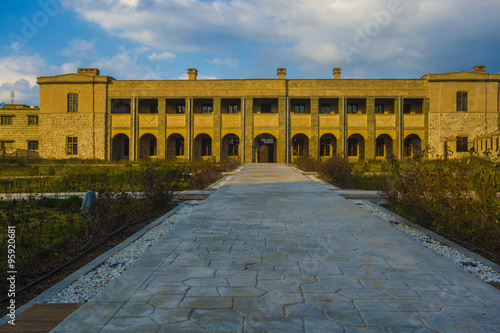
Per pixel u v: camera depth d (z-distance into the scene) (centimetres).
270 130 3200
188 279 328
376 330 233
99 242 531
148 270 353
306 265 369
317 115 3188
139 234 558
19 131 3559
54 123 3259
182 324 241
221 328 235
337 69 3291
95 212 595
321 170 1686
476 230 519
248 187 1177
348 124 3184
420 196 655
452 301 281
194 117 3228
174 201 937
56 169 2138
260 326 238
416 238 541
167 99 3309
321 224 580
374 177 1616
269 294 293
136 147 3231
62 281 356
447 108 3128
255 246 444
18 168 2250
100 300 282
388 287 309
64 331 234
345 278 331
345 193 1047
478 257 433
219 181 1523
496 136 2655
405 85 3152
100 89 3238
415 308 267
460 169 673
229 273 344
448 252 462
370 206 841
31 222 663
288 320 247
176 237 491
